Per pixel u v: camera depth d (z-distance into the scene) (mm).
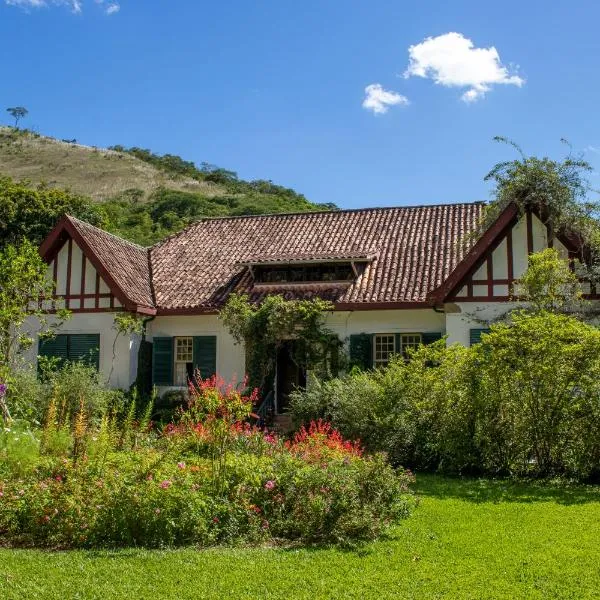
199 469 8945
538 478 12695
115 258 22250
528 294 16094
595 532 8352
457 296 18672
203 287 22047
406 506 9297
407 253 21359
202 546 8039
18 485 8867
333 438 12250
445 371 13609
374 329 20141
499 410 12906
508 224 18344
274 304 19875
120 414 18750
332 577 6746
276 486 8766
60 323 20109
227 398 9727
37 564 7250
